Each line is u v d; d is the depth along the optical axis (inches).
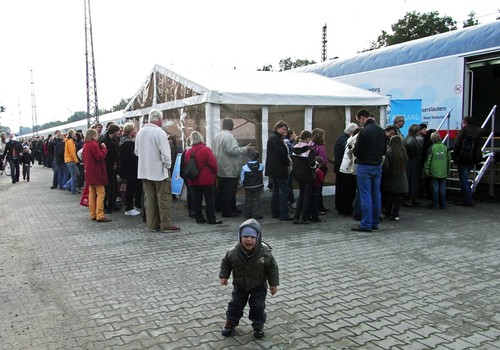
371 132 279.0
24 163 707.4
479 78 548.4
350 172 315.6
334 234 280.7
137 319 156.7
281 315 158.4
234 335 143.2
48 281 198.7
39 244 266.2
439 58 435.5
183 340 140.1
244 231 132.5
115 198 368.8
